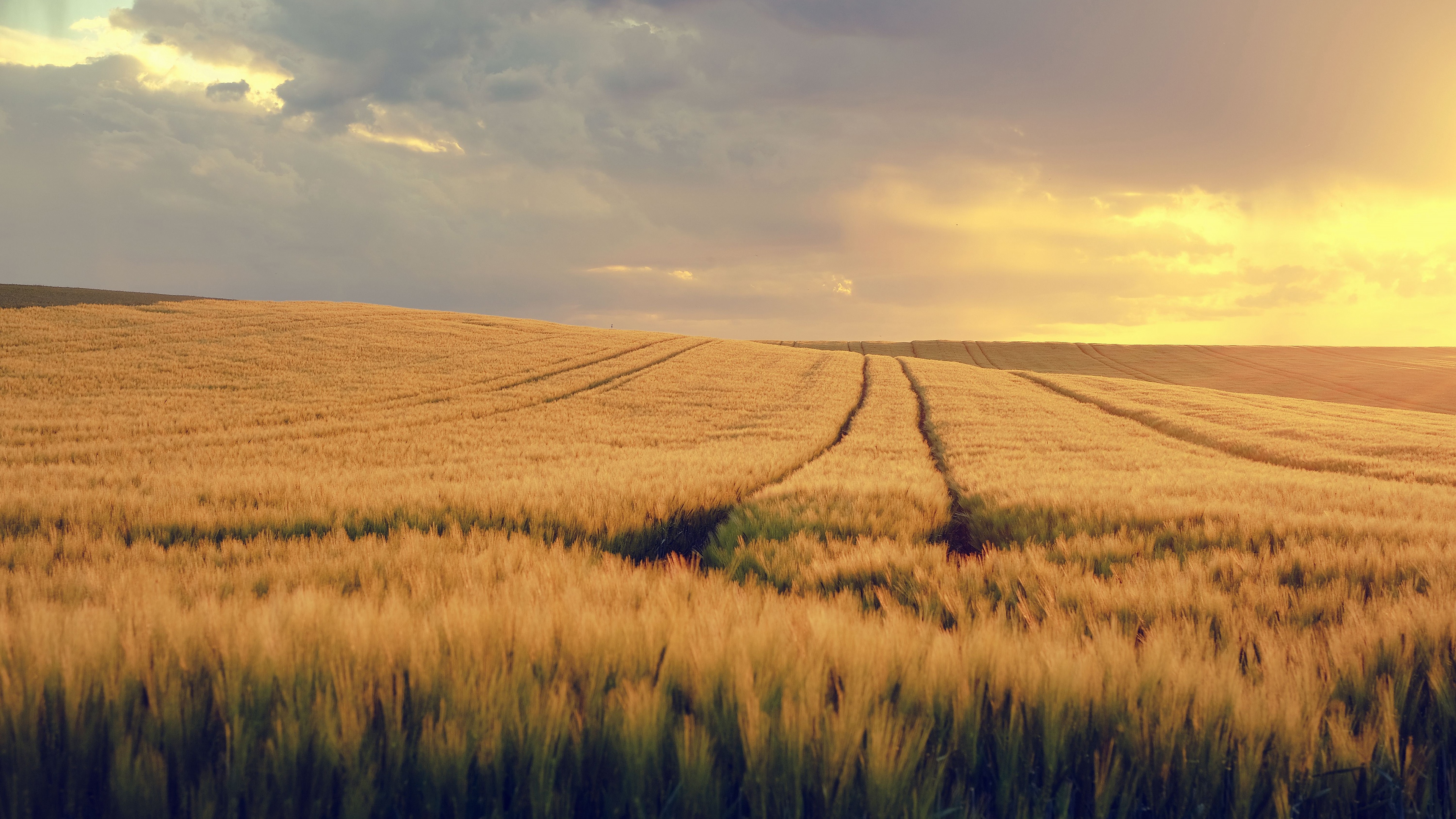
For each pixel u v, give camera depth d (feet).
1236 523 20.83
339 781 5.17
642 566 16.88
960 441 67.82
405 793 5.24
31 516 21.16
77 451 45.14
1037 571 14.32
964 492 35.53
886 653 6.86
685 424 75.20
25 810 5.00
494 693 5.62
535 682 5.86
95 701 5.43
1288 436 78.79
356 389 83.97
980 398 114.11
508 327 157.79
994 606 12.36
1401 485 42.55
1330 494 32.91
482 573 12.56
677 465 40.78
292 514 21.71
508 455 49.75
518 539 17.90
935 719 6.13
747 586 12.80
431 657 6.18
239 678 5.73
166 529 19.98
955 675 6.47
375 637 6.50
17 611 9.54
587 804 5.41
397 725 5.41
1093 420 92.17
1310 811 5.69
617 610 8.43
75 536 17.85
